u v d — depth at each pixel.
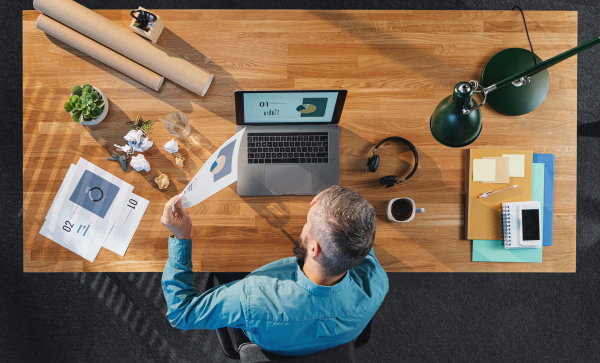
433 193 1.39
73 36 1.31
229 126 1.38
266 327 1.09
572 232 1.38
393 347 2.16
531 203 1.34
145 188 1.37
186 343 2.13
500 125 1.38
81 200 1.36
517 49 1.35
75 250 1.35
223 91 1.38
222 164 1.08
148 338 2.13
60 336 2.12
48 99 1.36
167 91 1.37
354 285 1.12
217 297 1.14
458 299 2.17
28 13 1.34
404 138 1.38
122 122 1.37
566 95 1.38
